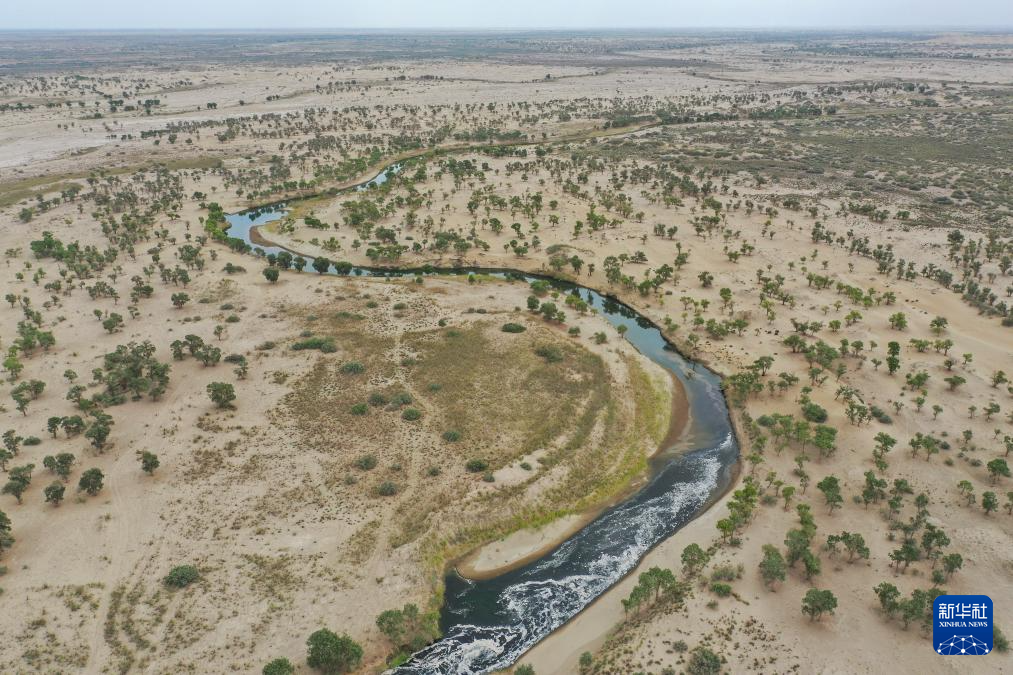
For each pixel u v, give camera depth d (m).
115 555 72.00
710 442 97.94
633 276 156.25
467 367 112.88
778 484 83.44
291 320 132.12
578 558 76.06
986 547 72.50
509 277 159.62
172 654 60.72
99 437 88.44
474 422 97.12
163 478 84.44
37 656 59.91
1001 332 122.75
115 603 65.81
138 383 102.06
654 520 81.94
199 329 128.12
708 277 149.12
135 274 156.50
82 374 111.38
